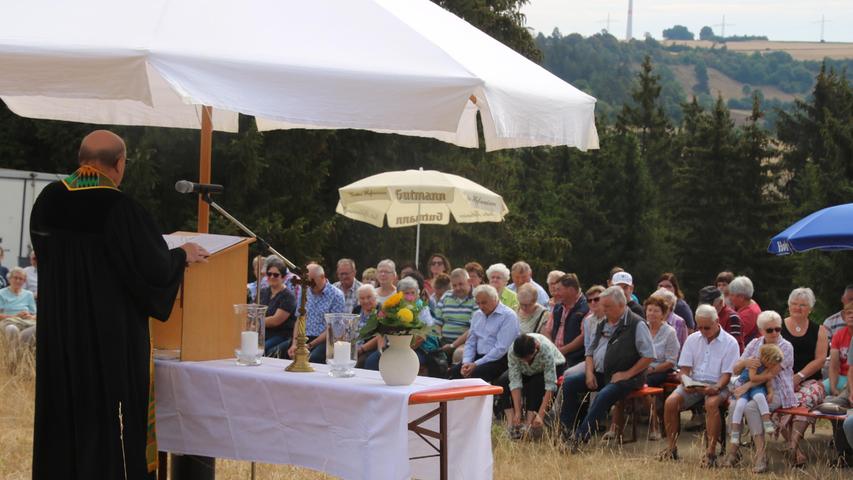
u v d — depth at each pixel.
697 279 36.56
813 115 44.25
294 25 3.97
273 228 22.03
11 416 8.25
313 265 10.02
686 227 37.16
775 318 7.61
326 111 3.74
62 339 4.15
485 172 26.55
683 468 7.39
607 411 8.16
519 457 7.55
